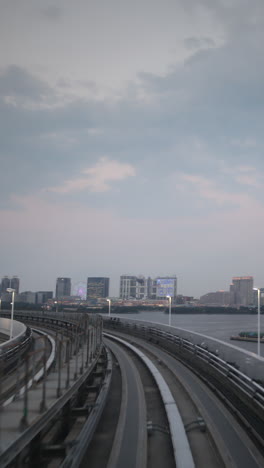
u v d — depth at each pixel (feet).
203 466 32.53
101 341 83.92
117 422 44.09
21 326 124.36
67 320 169.89
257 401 42.73
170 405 47.65
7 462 23.00
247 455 33.12
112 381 66.44
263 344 393.09
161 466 33.04
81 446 31.37
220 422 41.45
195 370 71.46
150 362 80.23
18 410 29.86
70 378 44.80
